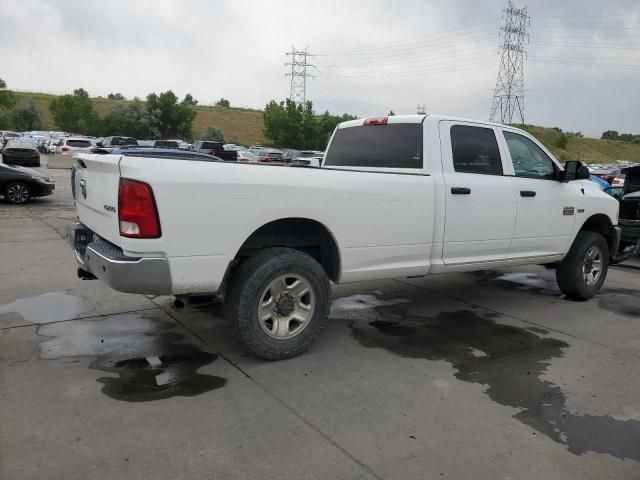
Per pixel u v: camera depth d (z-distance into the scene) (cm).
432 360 445
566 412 359
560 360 454
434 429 331
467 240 524
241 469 283
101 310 543
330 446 308
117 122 7138
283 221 431
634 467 296
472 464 295
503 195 544
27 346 444
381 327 529
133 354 434
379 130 550
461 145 527
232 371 407
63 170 3020
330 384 391
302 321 434
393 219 466
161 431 317
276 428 325
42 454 289
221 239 381
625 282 782
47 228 1078
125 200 355
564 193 610
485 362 444
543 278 775
